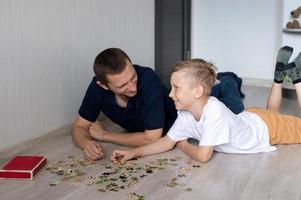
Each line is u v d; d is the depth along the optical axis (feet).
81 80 6.90
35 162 4.86
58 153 5.51
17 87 5.60
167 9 10.06
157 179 4.48
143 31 8.96
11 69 5.46
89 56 7.04
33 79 5.87
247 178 4.49
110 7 7.54
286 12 9.59
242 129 5.12
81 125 5.78
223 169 4.75
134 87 4.94
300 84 6.32
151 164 4.93
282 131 5.50
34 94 5.92
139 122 5.64
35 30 5.79
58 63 6.33
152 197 4.05
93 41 7.11
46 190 4.29
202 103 4.89
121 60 4.75
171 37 10.43
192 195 4.09
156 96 5.23
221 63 11.46
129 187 4.28
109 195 4.11
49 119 6.27
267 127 5.42
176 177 4.53
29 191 4.28
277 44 10.55
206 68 4.83
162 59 10.02
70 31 6.50
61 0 6.23
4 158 5.45
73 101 6.76
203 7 11.34
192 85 4.74
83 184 4.40
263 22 10.66
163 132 5.70
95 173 4.69
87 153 5.15
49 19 6.04
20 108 5.69
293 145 5.56
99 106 5.63
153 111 5.22
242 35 11.02
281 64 6.32
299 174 4.57
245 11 10.85
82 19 6.76
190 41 11.51
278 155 5.18
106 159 5.16
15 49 5.49
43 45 5.98
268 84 10.75
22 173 4.57
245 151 5.24
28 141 5.82
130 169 4.78
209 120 4.82
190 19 11.37
